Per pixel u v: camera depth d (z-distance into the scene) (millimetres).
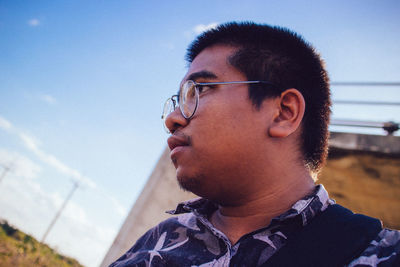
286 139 1146
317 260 824
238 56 1235
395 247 773
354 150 3309
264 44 1283
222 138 1071
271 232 961
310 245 869
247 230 1093
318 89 1326
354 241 832
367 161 3285
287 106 1172
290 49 1312
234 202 1143
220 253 1034
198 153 1082
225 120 1092
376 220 889
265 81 1181
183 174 1118
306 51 1359
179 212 1450
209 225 1131
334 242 853
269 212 1080
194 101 1170
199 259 1053
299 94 1164
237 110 1113
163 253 1168
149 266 1155
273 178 1088
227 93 1149
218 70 1220
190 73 1297
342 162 3402
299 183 1119
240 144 1068
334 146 3424
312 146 1223
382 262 749
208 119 1104
